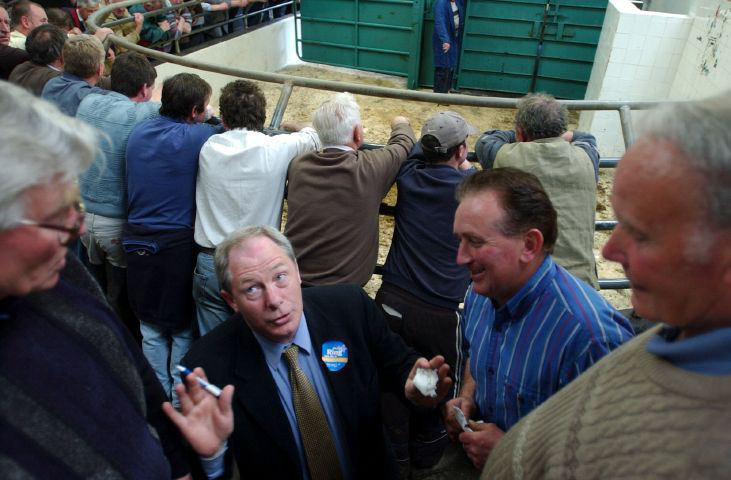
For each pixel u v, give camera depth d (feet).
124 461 2.50
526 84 24.72
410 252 6.23
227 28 23.17
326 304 4.57
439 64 22.36
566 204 5.90
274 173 6.29
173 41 19.66
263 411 4.17
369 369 4.57
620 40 16.55
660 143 1.76
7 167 1.88
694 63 15.19
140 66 7.88
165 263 6.73
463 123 6.05
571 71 23.85
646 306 1.98
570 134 6.90
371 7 25.08
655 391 1.84
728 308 1.77
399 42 25.50
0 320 2.26
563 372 3.70
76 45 7.96
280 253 4.16
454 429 4.73
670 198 1.73
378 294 6.48
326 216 6.06
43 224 2.07
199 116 6.84
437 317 6.11
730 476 1.56
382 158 6.20
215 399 3.41
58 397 2.28
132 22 16.25
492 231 3.68
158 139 6.43
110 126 6.82
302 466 4.42
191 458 3.54
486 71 24.93
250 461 4.25
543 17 23.06
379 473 4.77
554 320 3.72
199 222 6.56
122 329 2.94
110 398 2.53
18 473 2.10
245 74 8.27
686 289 1.82
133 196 6.64
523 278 3.84
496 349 4.14
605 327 3.60
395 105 22.76
